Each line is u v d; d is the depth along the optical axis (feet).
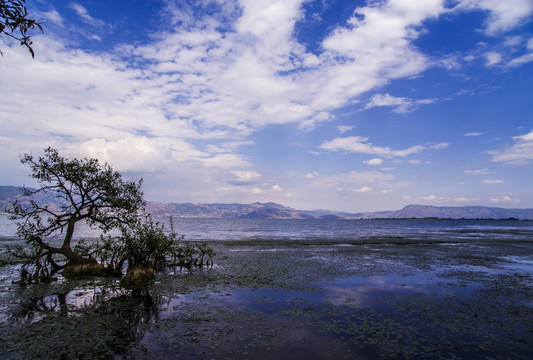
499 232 280.92
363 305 44.09
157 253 72.28
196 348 28.86
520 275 68.64
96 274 65.16
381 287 55.72
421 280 62.34
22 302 43.83
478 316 39.47
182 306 42.83
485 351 28.96
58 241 121.08
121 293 50.11
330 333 33.14
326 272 70.69
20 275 62.23
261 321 36.78
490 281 61.77
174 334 32.40
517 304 45.24
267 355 27.50
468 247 133.39
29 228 61.72
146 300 45.88
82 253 71.92
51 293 49.29
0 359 26.11
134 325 35.04
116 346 29.14
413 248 128.06
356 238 190.19
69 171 61.67
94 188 66.80
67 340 30.37
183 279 62.23
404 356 27.66
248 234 232.73
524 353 28.58
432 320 37.78
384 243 152.46
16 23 16.34
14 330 32.83
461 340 31.58
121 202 68.18
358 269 75.10
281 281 60.54
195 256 95.04
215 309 41.50
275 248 124.88
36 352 27.55
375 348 29.35
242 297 48.11
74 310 40.34
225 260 90.02
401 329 34.58
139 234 67.97
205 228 352.08
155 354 27.50
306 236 211.00
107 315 38.47
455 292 52.31
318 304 44.37
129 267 62.23
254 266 79.30
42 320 36.17
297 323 36.19
